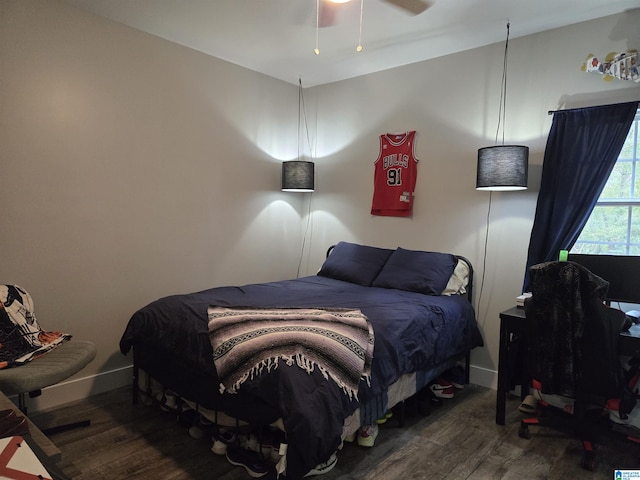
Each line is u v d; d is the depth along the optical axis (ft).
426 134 11.68
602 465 7.13
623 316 6.66
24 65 8.27
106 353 9.80
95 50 9.27
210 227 11.90
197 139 11.41
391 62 11.93
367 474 6.74
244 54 11.52
